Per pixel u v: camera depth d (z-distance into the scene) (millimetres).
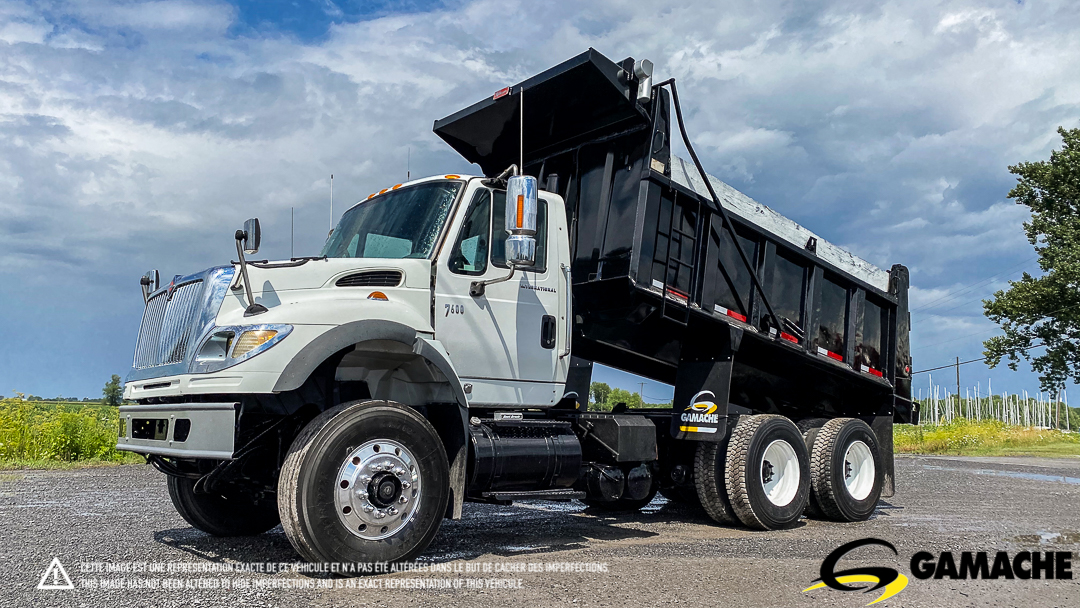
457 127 7551
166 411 4945
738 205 7859
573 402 7465
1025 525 7938
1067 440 35562
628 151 6926
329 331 4789
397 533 4797
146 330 5770
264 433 5074
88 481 10547
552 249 6414
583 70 6379
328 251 6441
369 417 4738
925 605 4355
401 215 6043
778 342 8273
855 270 9477
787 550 6090
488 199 6027
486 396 5828
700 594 4430
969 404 76438
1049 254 39062
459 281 5719
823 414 9812
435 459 5004
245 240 5184
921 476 15078
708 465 7477
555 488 5949
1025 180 41250
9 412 13844
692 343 7668
